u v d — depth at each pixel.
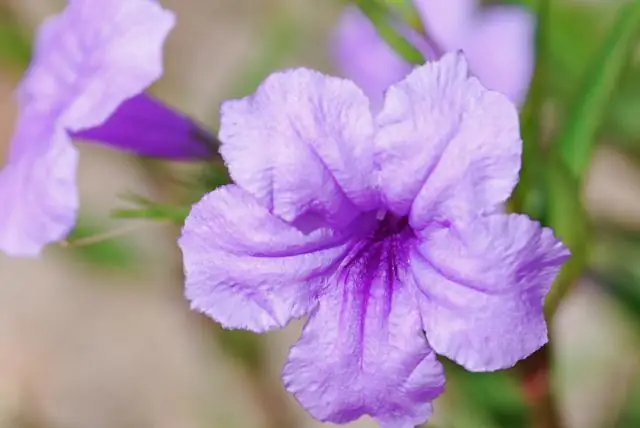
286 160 0.27
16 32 0.38
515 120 0.26
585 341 0.44
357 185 0.27
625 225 0.38
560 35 0.37
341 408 0.27
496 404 0.33
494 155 0.26
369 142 0.27
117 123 0.30
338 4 0.42
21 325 0.53
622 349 0.43
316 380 0.27
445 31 0.35
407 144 0.27
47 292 0.53
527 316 0.26
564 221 0.29
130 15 0.29
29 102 0.31
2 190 0.30
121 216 0.29
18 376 0.52
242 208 0.27
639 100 0.37
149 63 0.28
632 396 0.38
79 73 0.29
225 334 0.38
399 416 0.27
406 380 0.27
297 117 0.27
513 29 0.35
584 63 0.37
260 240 0.27
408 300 0.27
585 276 0.36
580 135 0.29
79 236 0.38
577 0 0.38
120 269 0.39
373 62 0.36
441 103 0.26
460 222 0.26
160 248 0.39
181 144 0.31
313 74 0.27
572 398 0.43
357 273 0.27
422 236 0.27
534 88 0.29
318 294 0.27
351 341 0.27
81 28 0.29
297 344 0.27
